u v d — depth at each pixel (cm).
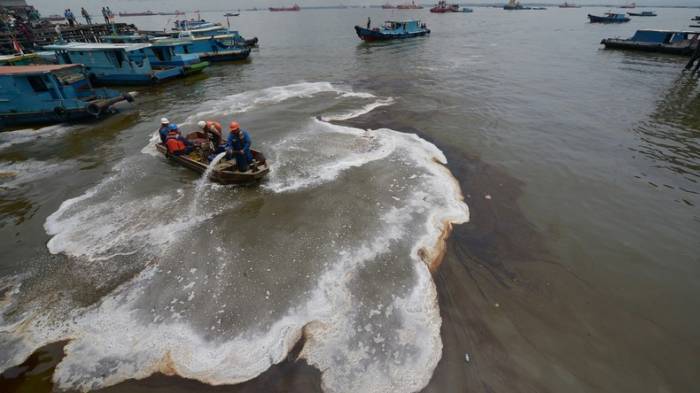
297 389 485
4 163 1209
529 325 593
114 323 588
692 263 735
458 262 728
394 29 4819
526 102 1780
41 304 632
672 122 1499
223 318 591
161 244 776
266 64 3128
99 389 488
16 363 525
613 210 910
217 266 707
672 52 3158
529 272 707
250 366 514
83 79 1697
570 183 1036
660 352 554
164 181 1048
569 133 1386
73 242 791
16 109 1522
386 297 633
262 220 853
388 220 855
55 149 1320
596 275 702
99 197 977
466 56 3250
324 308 609
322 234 800
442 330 577
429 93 1986
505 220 869
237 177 975
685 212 899
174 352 536
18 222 877
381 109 1703
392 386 492
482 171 1106
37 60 2244
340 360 523
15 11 3816
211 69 2962
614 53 3353
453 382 501
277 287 651
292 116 1616
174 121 1616
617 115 1589
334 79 2422
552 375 516
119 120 1645
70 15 3747
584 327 592
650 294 659
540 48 3722
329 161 1153
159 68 2553
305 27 7588
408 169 1102
